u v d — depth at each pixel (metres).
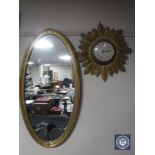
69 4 1.77
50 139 1.76
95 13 1.76
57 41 1.75
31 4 1.80
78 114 1.75
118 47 1.74
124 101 1.75
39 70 1.76
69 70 1.74
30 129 1.76
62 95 1.74
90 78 1.75
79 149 1.76
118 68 1.74
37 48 1.76
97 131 1.75
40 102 1.76
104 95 1.75
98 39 1.75
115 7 1.76
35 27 1.79
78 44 1.76
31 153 1.78
